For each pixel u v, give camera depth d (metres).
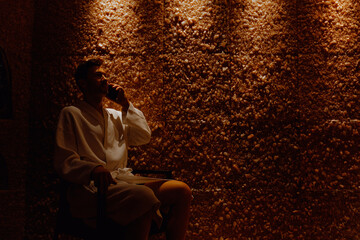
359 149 2.82
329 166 2.81
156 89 2.89
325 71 2.89
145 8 2.96
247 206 2.79
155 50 2.93
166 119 2.87
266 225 2.77
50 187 2.82
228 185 2.81
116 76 2.91
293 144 2.84
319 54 2.91
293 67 2.90
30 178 2.84
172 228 2.11
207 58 2.91
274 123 2.86
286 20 2.94
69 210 2.03
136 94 2.89
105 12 2.96
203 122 2.86
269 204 2.79
